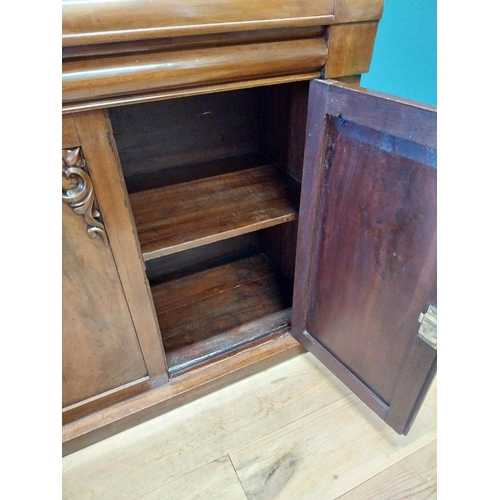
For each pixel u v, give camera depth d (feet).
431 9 2.89
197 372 3.09
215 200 2.94
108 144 1.80
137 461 2.72
